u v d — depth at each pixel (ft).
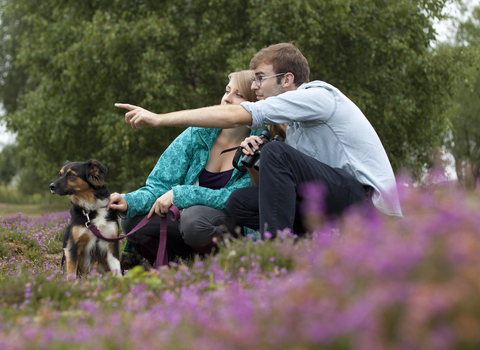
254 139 13.62
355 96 50.16
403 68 56.95
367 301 4.63
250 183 15.02
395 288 4.65
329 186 12.07
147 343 5.64
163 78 48.57
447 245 4.83
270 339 5.07
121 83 53.88
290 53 13.76
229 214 14.37
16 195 95.86
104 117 51.29
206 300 7.16
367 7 50.78
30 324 6.82
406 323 4.42
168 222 14.85
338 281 5.22
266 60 13.91
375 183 12.44
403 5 53.47
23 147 66.44
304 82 14.03
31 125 56.75
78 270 15.97
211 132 15.38
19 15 80.74
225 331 5.40
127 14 51.57
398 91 55.21
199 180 15.53
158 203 13.97
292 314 5.24
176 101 50.16
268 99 12.49
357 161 12.71
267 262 9.45
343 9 49.44
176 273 9.81
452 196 6.53
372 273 5.01
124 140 51.11
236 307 6.21
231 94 15.57
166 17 50.29
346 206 12.15
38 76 62.59
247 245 10.04
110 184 59.88
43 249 20.33
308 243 9.70
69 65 51.62
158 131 52.80
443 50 59.16
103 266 16.12
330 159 13.02
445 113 61.46
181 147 15.35
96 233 15.12
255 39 51.26
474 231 5.12
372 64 53.98
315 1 48.62
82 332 6.13
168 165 15.33
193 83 55.52
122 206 14.42
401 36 53.88
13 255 19.39
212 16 51.67
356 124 12.87
